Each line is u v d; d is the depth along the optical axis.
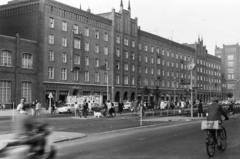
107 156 10.66
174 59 99.69
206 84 121.12
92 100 53.50
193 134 17.33
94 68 67.00
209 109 11.01
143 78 84.12
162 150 11.84
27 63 53.44
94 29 67.25
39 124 8.25
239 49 152.75
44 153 8.25
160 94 90.75
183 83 33.72
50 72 56.59
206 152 11.37
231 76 153.75
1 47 49.19
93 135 17.47
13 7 58.56
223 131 11.91
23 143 7.39
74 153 11.29
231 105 36.09
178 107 76.19
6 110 48.19
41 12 55.00
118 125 24.47
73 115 42.25
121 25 75.31
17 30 57.78
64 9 59.38
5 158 6.97
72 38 60.81
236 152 11.32
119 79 74.44
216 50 158.75
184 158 10.24
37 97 54.44
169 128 21.53
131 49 79.12
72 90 60.69
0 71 48.97
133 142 14.21
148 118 33.81
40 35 54.91
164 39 94.50
